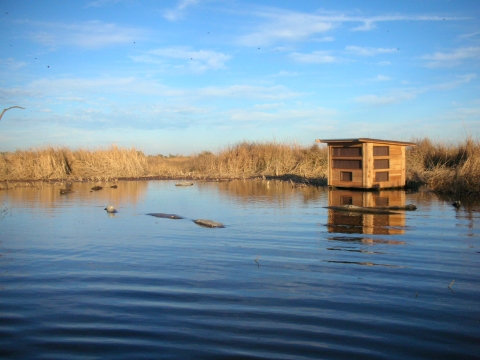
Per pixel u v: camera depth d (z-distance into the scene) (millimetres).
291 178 21312
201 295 4688
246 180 21297
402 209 10469
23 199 13227
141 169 25875
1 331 3908
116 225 8602
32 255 6281
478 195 13133
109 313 4258
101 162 25469
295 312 4254
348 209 10477
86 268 5652
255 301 4523
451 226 8297
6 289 4906
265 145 26781
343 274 5348
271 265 5730
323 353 3502
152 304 4461
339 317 4141
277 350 3555
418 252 6359
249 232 7855
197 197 13703
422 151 20562
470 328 3904
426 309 4305
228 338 3750
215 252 6406
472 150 18594
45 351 3564
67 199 13227
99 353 3527
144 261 5949
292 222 8859
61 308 4383
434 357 3439
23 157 23938
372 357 3439
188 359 3428
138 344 3662
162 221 9078
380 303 4453
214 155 28234
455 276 5258
